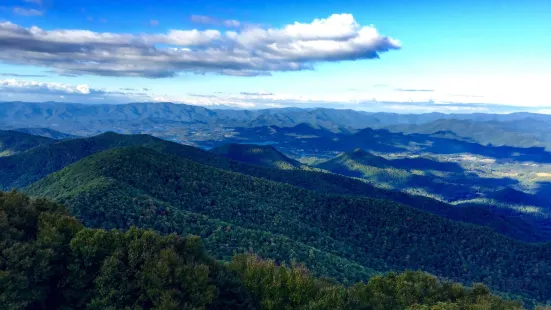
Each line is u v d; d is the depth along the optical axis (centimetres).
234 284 5347
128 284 4625
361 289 6262
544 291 15600
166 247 5044
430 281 6462
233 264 6278
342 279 10675
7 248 4291
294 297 5475
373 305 5869
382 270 14338
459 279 15350
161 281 4588
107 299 4444
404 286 6219
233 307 5134
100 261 4809
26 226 5038
